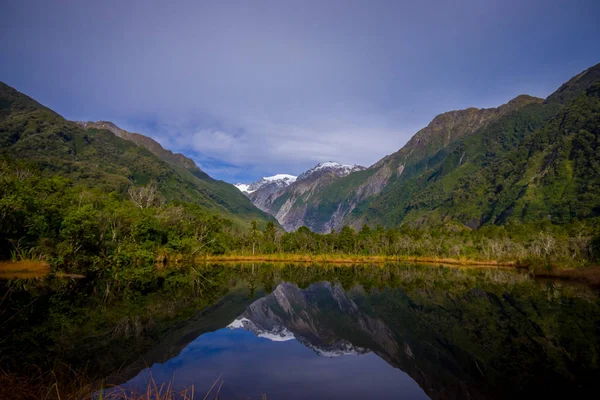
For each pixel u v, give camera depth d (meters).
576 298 50.91
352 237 150.50
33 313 30.39
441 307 43.75
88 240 59.06
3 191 53.59
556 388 18.19
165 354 21.67
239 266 101.56
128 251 65.19
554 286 66.19
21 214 53.78
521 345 26.56
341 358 22.89
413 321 35.69
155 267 76.00
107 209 71.88
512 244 135.00
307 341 27.23
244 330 29.25
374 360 22.80
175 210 95.88
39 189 67.12
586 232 113.69
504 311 40.88
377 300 49.34
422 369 21.08
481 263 127.38
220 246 119.44
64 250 54.41
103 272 60.66
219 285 59.00
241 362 21.05
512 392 17.98
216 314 35.28
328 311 41.25
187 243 91.12
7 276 50.03
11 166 70.56
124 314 32.09
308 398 16.17
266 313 38.47
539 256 107.62
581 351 25.02
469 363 22.44
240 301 45.00
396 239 148.38
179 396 15.53
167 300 41.06
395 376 19.83
